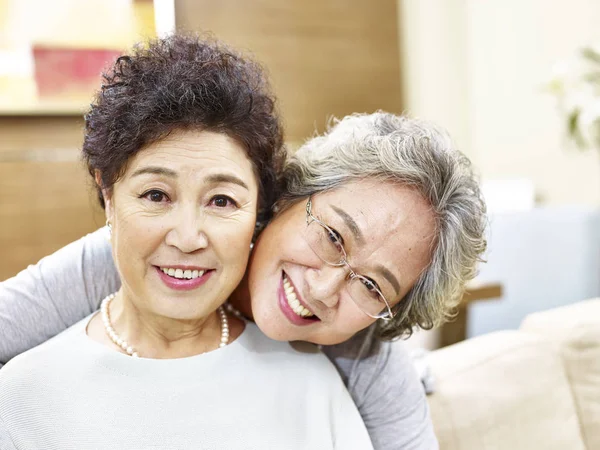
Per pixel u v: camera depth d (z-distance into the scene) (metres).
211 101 0.79
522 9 2.78
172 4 2.40
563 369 1.41
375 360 1.06
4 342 0.90
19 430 0.78
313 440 0.89
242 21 2.56
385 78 2.86
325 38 2.74
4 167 2.21
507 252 2.47
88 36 2.30
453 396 1.19
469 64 3.07
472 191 0.98
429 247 0.93
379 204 0.89
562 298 2.38
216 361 0.89
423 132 0.96
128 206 0.80
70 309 0.96
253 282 0.95
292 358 0.98
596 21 2.47
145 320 0.88
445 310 1.05
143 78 0.80
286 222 0.94
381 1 2.83
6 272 2.23
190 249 0.80
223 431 0.83
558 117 2.65
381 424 1.05
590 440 1.36
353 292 0.91
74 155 2.30
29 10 2.22
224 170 0.81
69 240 2.31
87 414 0.79
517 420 1.24
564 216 2.38
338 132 1.01
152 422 0.80
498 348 1.36
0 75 2.20
